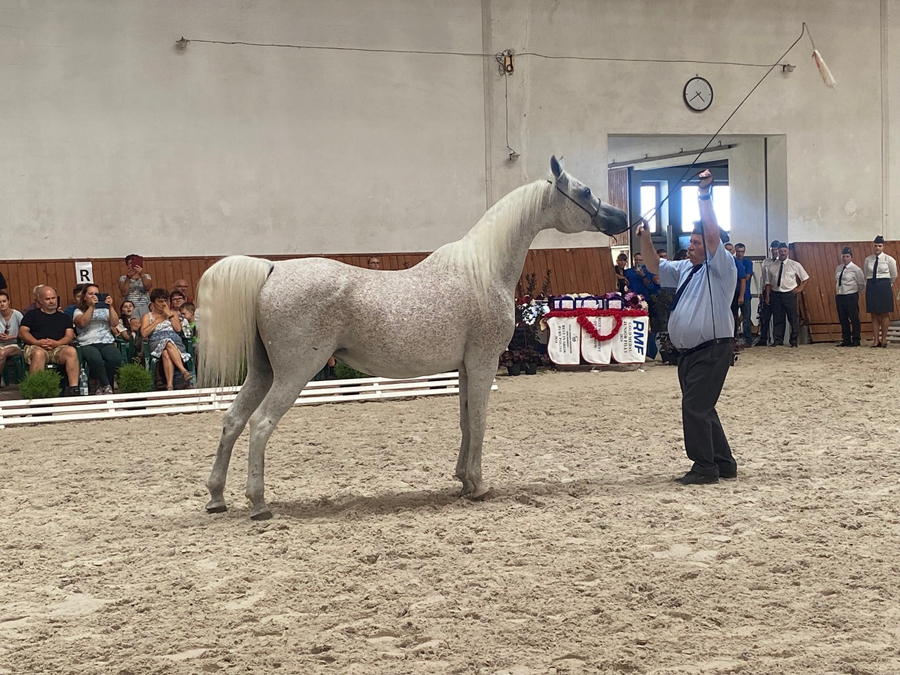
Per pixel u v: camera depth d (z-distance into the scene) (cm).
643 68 1962
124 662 367
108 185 1620
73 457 870
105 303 1255
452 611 416
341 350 627
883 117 2130
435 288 628
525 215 650
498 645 378
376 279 621
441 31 1814
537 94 1889
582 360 1573
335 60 1750
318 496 674
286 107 1723
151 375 1217
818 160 2089
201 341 590
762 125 2047
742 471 725
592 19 1919
